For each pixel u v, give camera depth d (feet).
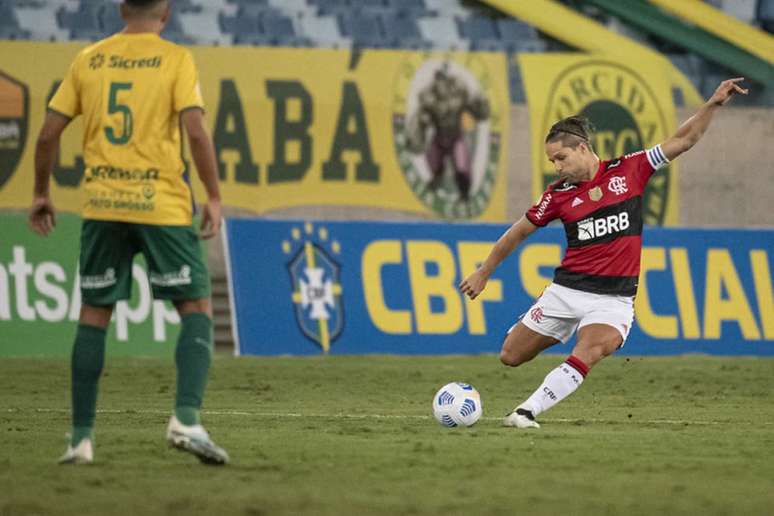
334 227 199.72
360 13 268.00
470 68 254.06
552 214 100.68
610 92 262.47
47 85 234.38
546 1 271.08
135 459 73.46
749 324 208.23
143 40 70.23
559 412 119.34
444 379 161.27
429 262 200.95
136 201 68.90
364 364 180.45
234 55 242.99
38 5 249.14
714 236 209.87
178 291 69.51
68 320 186.39
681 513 56.03
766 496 61.41
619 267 99.66
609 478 67.21
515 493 61.26
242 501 57.36
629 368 180.65
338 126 246.06
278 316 195.21
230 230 196.85
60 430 94.38
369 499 58.54
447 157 252.01
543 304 102.37
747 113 266.77
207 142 68.69
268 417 110.11
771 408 130.00
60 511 54.60
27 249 185.88
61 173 230.89
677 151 99.35
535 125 257.14
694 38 274.16
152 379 155.43
